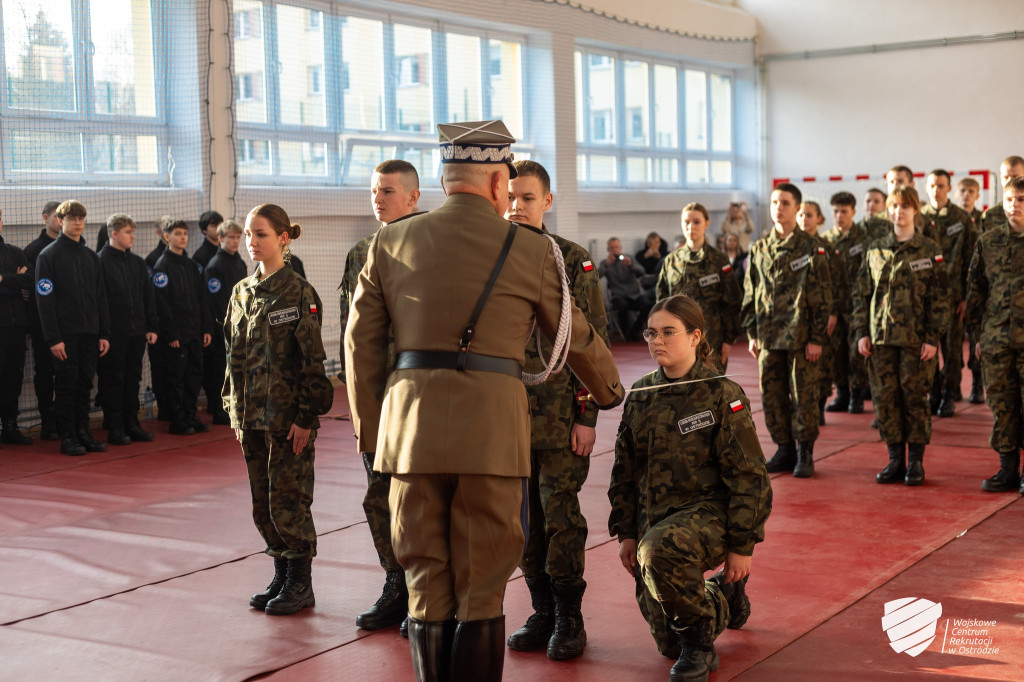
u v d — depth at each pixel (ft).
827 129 56.70
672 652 10.94
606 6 48.73
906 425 19.51
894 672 10.61
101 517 18.40
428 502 8.00
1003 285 18.37
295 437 12.53
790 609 12.66
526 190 11.05
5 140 27.58
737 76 59.36
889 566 14.32
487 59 44.16
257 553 15.89
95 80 29.91
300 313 12.55
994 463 21.06
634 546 10.91
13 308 25.16
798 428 20.08
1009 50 50.93
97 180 30.04
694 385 10.55
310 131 36.35
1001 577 13.65
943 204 26.63
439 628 7.91
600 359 8.98
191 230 31.86
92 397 29.07
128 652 11.77
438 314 8.02
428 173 41.39
